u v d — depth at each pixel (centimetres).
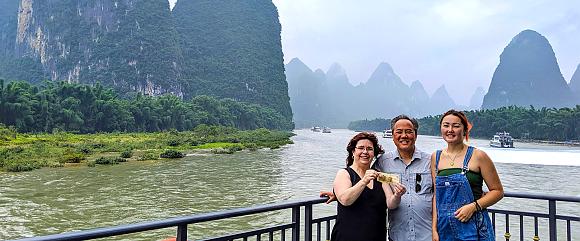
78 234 183
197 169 2819
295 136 10481
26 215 1433
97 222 1341
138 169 2789
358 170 268
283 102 15538
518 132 8206
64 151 3566
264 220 1304
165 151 3838
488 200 246
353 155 274
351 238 249
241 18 15650
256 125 11506
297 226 294
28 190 1936
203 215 233
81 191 1920
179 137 5831
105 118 6981
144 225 206
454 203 249
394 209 269
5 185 2070
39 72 11681
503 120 8525
